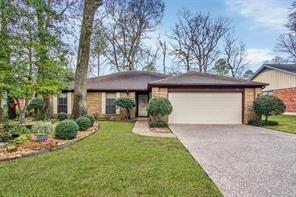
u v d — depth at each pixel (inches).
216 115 693.3
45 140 362.0
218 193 188.2
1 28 396.5
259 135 484.4
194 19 1535.4
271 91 1162.0
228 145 380.5
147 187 198.2
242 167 260.4
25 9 423.2
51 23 543.5
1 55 391.2
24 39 417.4
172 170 242.1
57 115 765.3
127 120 794.2
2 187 196.1
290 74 1020.5
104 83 912.9
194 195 184.1
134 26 1249.4
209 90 692.7
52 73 450.6
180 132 523.5
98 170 239.6
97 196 181.2
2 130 439.2
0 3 387.2
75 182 207.3
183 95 695.1
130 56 1270.9
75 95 612.7
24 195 181.3
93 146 351.6
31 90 416.5
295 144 391.2
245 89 688.4
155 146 360.5
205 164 270.8
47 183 204.8
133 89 846.5
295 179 223.3
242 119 687.7
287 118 858.1
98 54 1147.9
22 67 404.8
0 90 402.6
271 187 203.3
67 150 324.5
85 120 500.1
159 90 693.3
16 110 671.8
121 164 261.1
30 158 281.4
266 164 272.7
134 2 1167.0
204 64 1550.2
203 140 424.2
